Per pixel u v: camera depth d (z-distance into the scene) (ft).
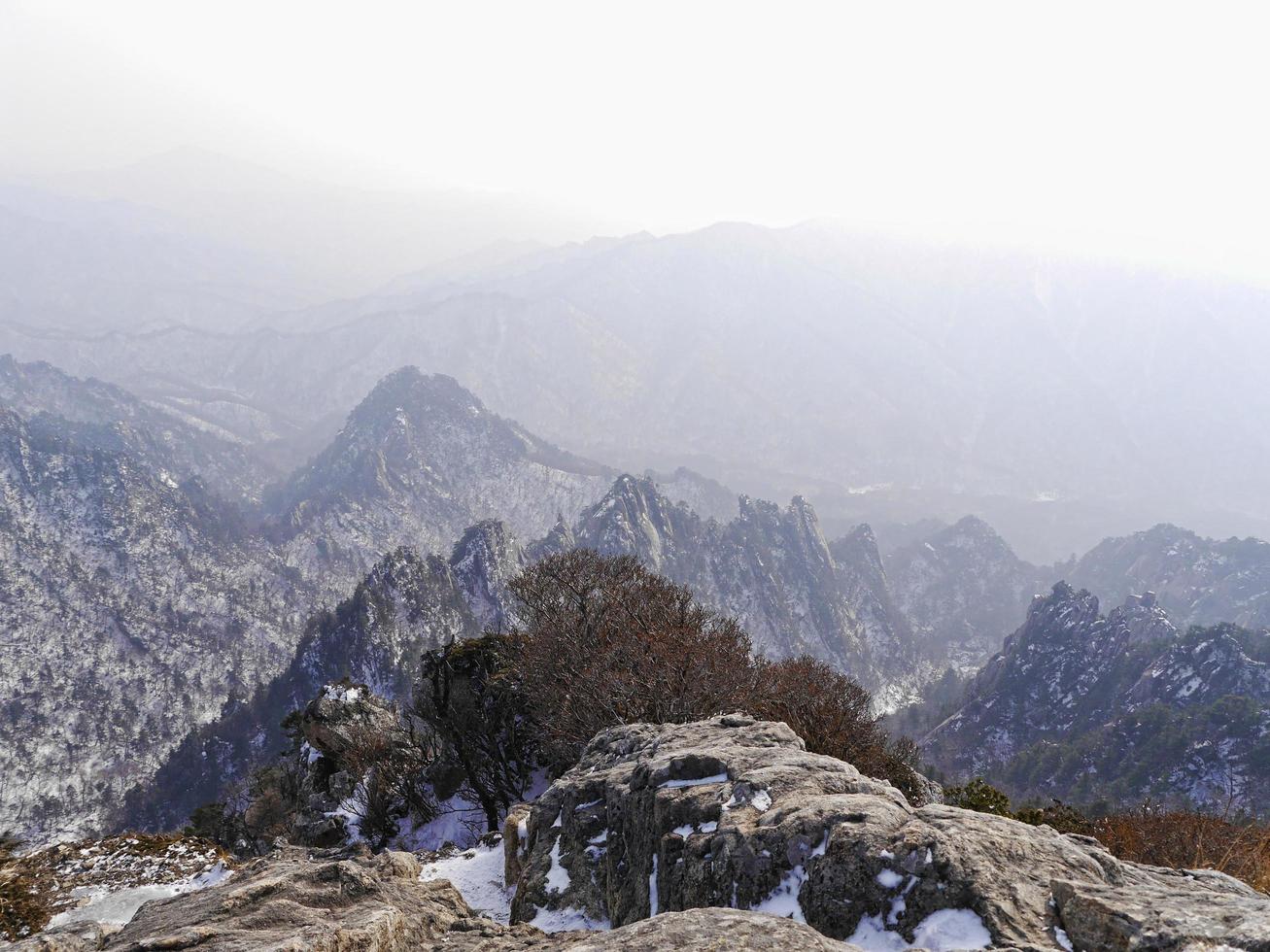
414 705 190.90
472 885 80.84
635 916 49.32
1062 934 29.81
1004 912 30.89
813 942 27.04
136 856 106.42
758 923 28.50
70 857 105.70
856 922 33.81
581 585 188.96
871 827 36.96
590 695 134.10
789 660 169.78
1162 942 25.80
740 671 135.23
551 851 63.82
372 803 172.24
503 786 164.96
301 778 216.33
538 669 158.30
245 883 38.04
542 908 59.57
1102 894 30.01
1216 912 27.02
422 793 177.88
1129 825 92.73
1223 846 74.38
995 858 34.35
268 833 217.97
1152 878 35.17
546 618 181.06
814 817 39.52
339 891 37.22
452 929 36.35
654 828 51.29
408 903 37.63
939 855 33.73
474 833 158.71
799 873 37.99
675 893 44.73
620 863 56.08
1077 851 36.06
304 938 30.07
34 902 94.17
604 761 73.72
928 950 29.76
